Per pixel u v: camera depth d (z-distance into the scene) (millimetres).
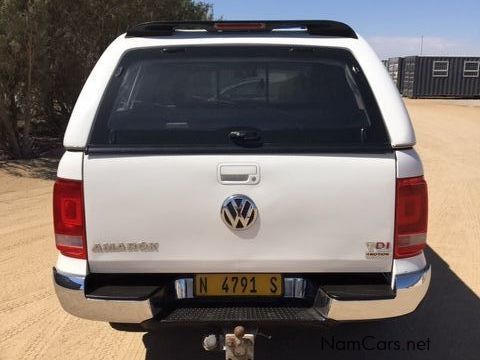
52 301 4242
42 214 6848
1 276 4742
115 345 3584
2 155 10547
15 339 3654
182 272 2734
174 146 2645
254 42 3031
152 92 3014
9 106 10297
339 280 2752
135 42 3039
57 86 11609
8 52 9547
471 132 17266
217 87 3033
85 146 2656
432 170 10086
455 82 37719
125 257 2680
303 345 3588
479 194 8047
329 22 3123
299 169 2602
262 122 2744
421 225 2684
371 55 2947
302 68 3006
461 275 4832
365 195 2617
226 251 2662
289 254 2658
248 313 2686
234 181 2611
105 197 2635
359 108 2789
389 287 2695
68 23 11102
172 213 2637
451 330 3812
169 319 2662
